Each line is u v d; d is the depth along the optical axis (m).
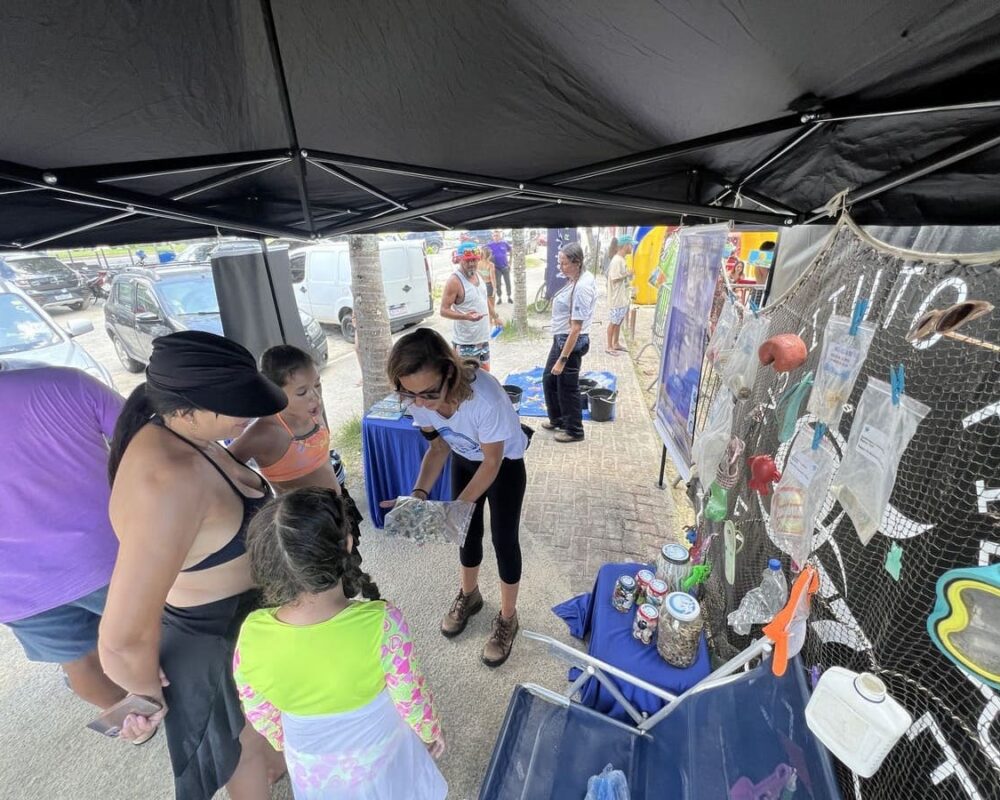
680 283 3.05
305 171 2.00
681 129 1.43
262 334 4.17
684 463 2.88
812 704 0.96
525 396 5.86
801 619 1.20
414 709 1.21
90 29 0.86
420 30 1.06
